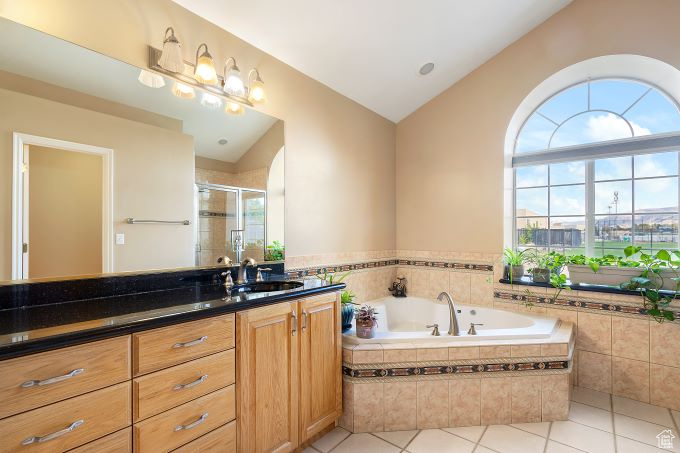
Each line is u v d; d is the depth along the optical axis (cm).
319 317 189
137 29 170
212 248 205
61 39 148
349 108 306
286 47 232
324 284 203
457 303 322
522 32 287
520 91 292
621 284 247
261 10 199
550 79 280
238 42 215
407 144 361
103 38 159
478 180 315
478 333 225
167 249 184
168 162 185
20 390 94
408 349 205
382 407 203
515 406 211
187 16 189
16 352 92
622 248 269
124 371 114
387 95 318
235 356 148
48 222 144
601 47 256
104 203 161
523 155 310
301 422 177
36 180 141
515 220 317
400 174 366
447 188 334
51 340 98
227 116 212
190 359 132
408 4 223
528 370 211
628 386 244
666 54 234
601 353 254
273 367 163
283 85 246
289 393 171
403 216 364
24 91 139
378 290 340
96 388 108
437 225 340
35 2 141
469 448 186
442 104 337
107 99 162
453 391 207
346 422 205
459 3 235
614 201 273
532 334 222
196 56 193
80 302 148
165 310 131
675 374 227
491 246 307
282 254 246
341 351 205
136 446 116
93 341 107
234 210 216
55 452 99
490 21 261
